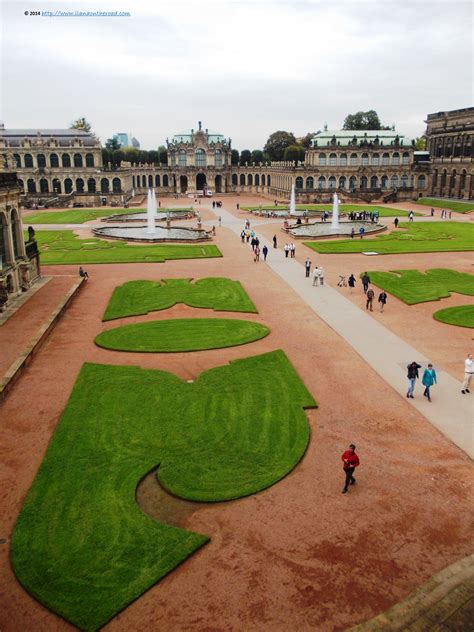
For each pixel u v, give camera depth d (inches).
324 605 725.3
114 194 7145.7
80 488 968.9
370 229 4286.4
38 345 1660.9
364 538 850.8
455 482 997.2
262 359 1571.1
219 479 998.4
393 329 1865.2
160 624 697.6
